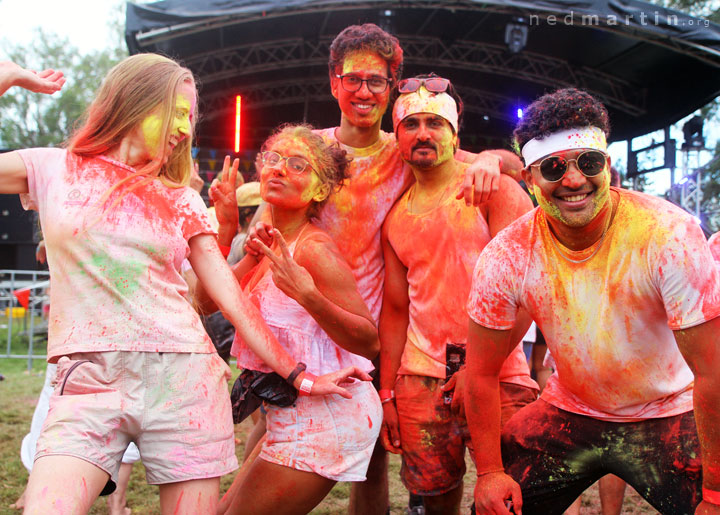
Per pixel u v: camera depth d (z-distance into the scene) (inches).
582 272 90.9
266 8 452.4
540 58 569.3
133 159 87.3
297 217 109.2
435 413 116.3
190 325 86.4
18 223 851.4
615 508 136.8
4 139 1523.1
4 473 184.1
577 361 94.3
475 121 693.9
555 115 85.7
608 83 582.9
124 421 80.5
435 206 118.0
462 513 158.2
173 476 82.1
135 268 82.3
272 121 687.7
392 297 125.3
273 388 99.6
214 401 86.3
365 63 120.7
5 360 413.1
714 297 82.4
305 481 99.0
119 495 148.6
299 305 103.8
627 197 91.1
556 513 108.3
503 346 98.3
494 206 115.7
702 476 90.6
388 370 123.7
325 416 100.3
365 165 124.6
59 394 80.6
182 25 458.6
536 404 107.8
